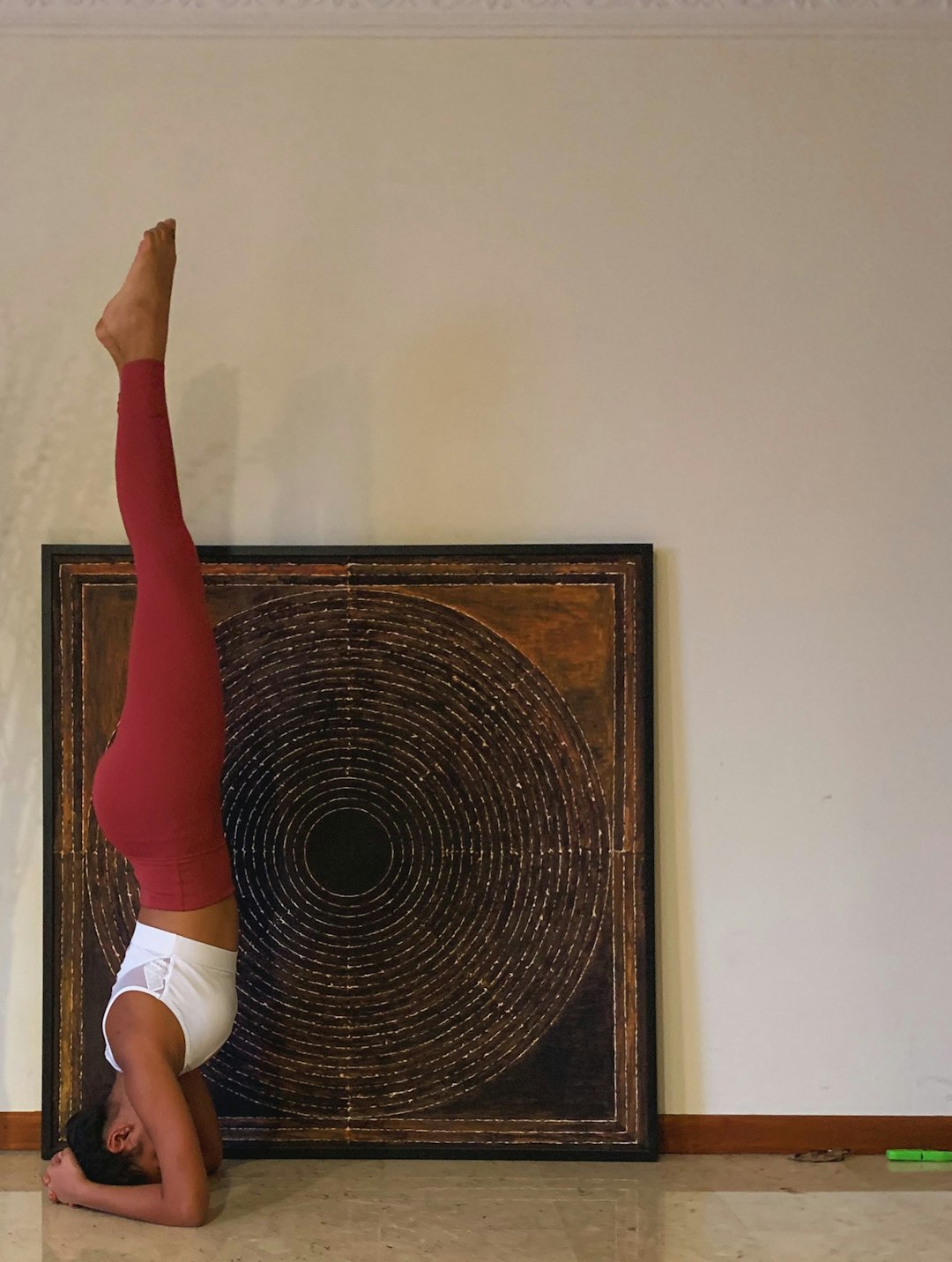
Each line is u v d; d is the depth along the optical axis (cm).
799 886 242
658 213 245
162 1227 200
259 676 239
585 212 245
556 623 239
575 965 237
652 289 245
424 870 238
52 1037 235
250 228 245
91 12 244
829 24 244
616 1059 236
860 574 244
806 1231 199
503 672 239
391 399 244
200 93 245
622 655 239
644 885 237
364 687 239
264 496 244
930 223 245
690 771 243
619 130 245
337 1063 236
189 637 206
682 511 244
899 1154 236
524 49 246
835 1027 241
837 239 245
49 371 245
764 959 241
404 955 238
